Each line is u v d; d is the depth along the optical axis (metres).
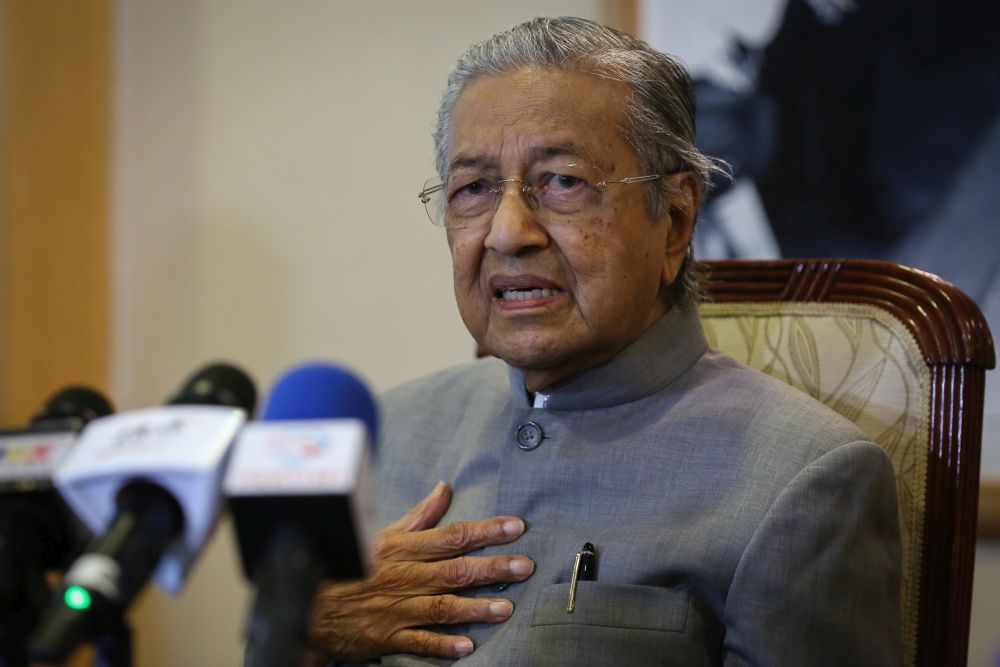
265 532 1.75
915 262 5.90
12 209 6.86
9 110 6.86
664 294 3.79
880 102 5.92
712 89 6.18
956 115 5.81
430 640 3.34
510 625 3.28
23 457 1.92
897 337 3.82
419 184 6.91
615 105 3.44
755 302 4.14
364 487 1.76
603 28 3.61
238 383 2.07
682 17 6.21
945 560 3.60
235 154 7.12
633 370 3.59
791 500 3.15
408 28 6.91
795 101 6.05
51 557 1.99
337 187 7.01
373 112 6.96
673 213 3.70
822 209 6.03
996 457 5.73
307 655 3.44
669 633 3.14
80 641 1.62
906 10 5.86
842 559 3.12
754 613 3.08
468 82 3.60
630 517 3.39
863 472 3.23
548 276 3.39
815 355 3.95
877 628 3.13
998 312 5.76
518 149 3.41
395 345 6.97
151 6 7.16
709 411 3.49
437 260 6.91
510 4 6.76
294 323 7.07
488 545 3.48
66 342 7.02
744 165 6.14
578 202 3.39
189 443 1.77
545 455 3.58
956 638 3.56
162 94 7.17
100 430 1.86
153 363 7.21
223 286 7.14
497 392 4.05
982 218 5.79
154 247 7.20
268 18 7.07
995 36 5.74
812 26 6.01
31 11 6.86
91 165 7.05
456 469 3.88
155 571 1.74
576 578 3.24
